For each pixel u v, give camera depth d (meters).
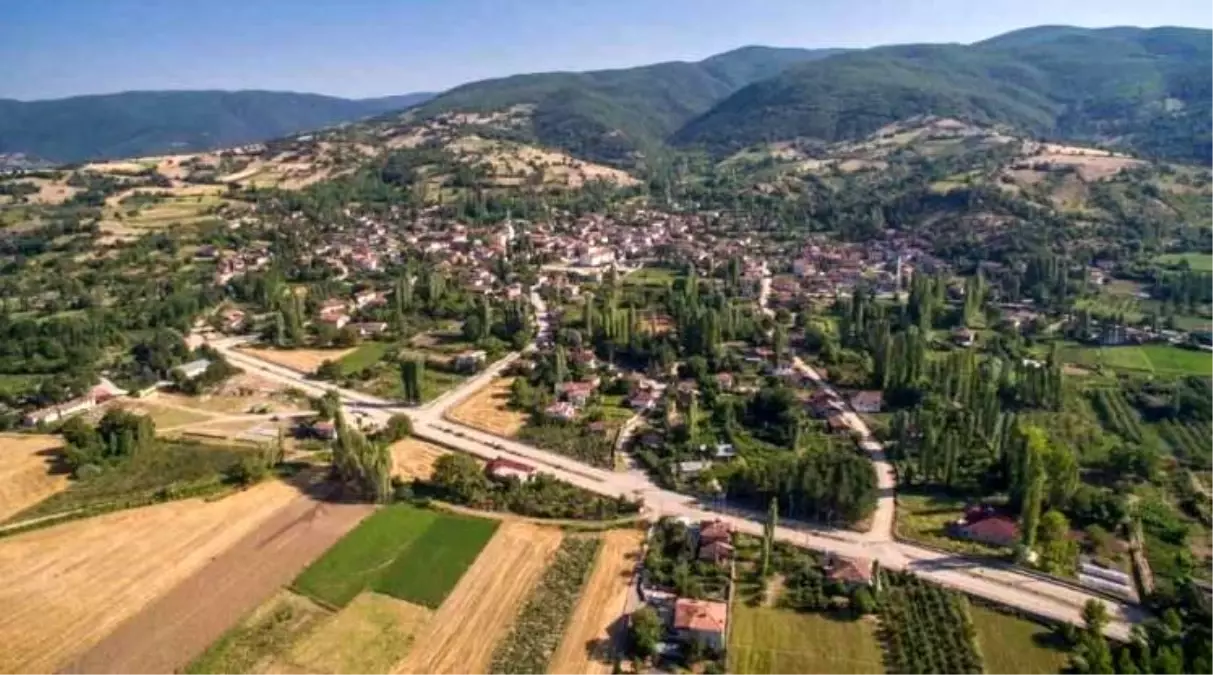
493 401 197.00
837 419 180.25
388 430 171.62
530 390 199.25
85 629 109.06
